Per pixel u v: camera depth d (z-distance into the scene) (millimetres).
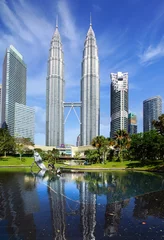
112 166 88312
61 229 15570
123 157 113188
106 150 103750
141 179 48281
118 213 20000
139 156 110188
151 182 43125
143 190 33438
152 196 28438
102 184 40094
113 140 107438
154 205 23297
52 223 16859
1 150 119812
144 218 18484
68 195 28812
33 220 17531
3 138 118688
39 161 74750
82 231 15227
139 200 25875
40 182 41906
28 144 149875
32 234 14633
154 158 106875
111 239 13883
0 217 18266
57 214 19375
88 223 16969
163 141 87562
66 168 85750
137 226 16344
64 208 21641
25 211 20234
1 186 35906
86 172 68188
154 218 18500
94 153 107688
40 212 19953
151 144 93250
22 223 16781
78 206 22641
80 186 37375
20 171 67938
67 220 17641
